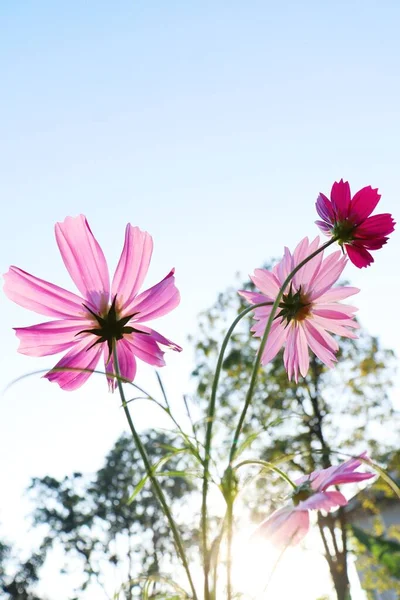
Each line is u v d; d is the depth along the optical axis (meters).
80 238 0.39
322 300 0.43
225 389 6.02
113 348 0.38
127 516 10.50
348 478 0.31
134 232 0.40
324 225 0.43
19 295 0.39
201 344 6.25
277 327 0.43
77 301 0.39
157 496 0.29
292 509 0.30
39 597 12.03
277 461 0.29
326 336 0.43
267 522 0.29
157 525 10.03
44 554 11.68
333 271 0.43
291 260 0.44
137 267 0.40
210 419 0.30
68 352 0.39
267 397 5.77
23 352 0.38
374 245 0.42
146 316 0.39
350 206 0.42
